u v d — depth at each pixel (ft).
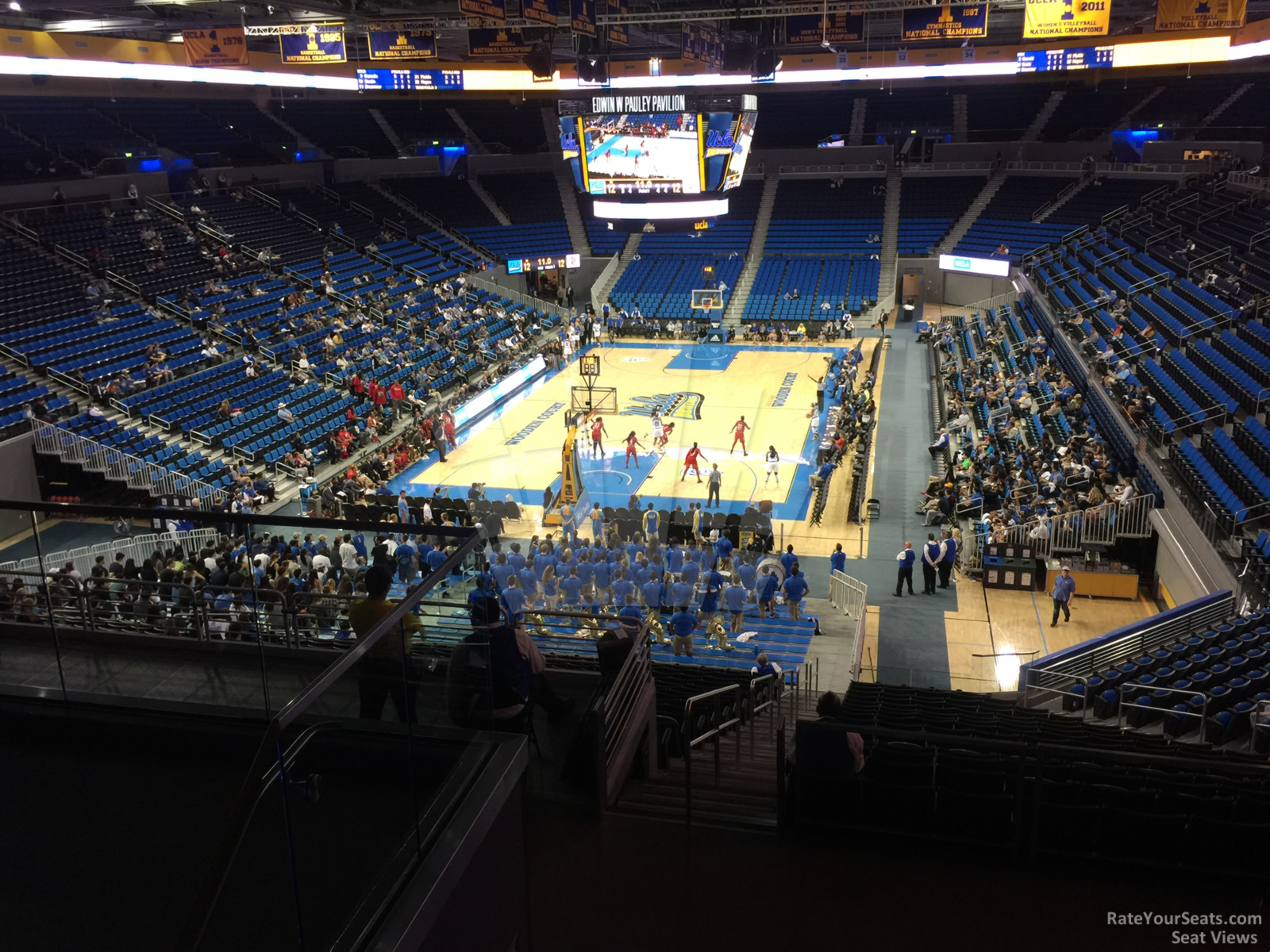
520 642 25.84
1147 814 20.29
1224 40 109.91
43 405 85.71
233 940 13.65
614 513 67.62
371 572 21.90
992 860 20.94
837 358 141.90
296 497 88.22
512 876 18.34
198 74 131.03
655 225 100.22
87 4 106.11
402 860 15.15
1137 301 114.42
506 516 70.44
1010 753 20.56
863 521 86.33
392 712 16.93
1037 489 80.38
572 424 78.59
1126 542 73.61
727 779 28.02
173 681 20.89
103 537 26.30
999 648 63.05
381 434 106.11
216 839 15.65
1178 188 151.23
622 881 20.68
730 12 93.61
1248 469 67.67
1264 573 56.03
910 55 146.10
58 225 122.72
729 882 20.59
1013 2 108.58
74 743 18.47
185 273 124.47
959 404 110.22
